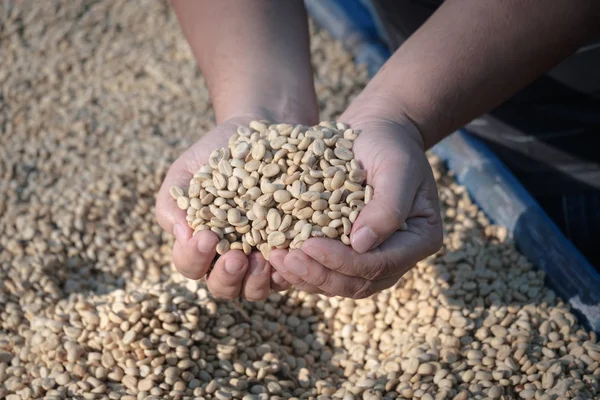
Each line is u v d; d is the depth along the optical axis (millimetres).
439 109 638
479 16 635
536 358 676
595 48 713
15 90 982
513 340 688
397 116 633
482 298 729
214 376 670
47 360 668
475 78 637
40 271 761
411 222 593
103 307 692
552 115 772
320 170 615
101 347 672
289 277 583
